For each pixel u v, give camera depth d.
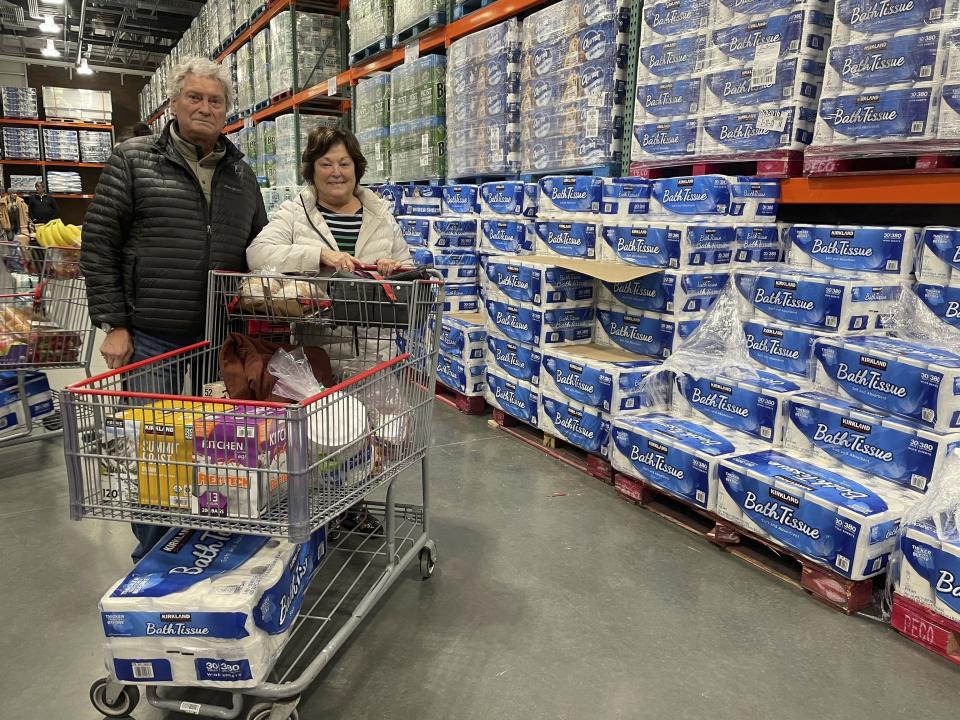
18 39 15.59
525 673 1.95
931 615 2.04
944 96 2.41
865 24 2.60
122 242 2.34
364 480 1.93
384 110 6.03
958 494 2.08
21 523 2.95
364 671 1.95
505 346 3.97
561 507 3.06
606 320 3.68
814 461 2.58
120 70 18.92
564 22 3.85
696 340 3.20
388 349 2.22
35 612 2.27
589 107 3.73
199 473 1.62
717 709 1.80
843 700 1.84
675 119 3.36
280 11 7.69
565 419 3.49
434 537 2.77
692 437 2.83
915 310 2.69
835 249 2.96
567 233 3.79
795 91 2.89
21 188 15.63
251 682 1.62
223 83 2.29
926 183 2.57
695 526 2.84
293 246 2.22
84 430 1.64
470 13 4.81
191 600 1.59
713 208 3.09
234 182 2.48
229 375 2.03
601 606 2.29
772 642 2.10
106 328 2.38
